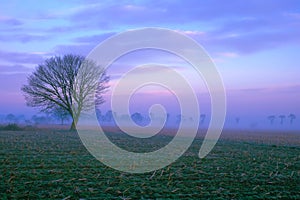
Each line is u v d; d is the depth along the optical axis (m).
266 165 18.14
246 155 22.70
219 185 12.85
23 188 11.46
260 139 45.88
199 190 11.93
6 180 12.46
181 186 12.48
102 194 11.02
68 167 15.70
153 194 11.23
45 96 55.84
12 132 43.66
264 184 13.25
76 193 11.05
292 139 48.25
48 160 17.50
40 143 26.97
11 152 20.33
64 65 54.97
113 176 13.96
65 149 23.09
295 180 14.19
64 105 56.16
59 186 11.93
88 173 14.39
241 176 14.69
